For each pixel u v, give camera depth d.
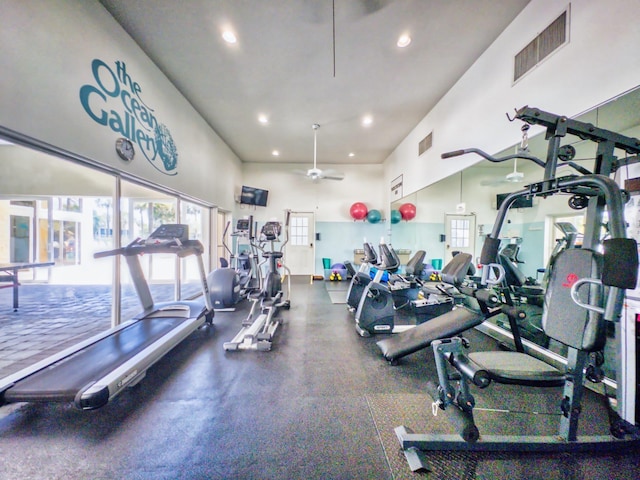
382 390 2.06
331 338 3.14
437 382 2.18
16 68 1.78
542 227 3.13
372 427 1.66
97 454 1.43
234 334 3.25
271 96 4.04
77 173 5.78
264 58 3.19
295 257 7.68
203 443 1.52
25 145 1.97
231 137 5.72
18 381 1.71
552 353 2.48
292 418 1.73
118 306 2.91
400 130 5.26
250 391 2.03
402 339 2.52
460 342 1.54
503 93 2.76
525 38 2.47
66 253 7.23
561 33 2.13
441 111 4.05
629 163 1.73
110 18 2.57
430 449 1.46
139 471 1.34
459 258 3.08
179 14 2.57
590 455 1.43
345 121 4.87
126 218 6.41
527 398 1.97
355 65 3.30
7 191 5.69
